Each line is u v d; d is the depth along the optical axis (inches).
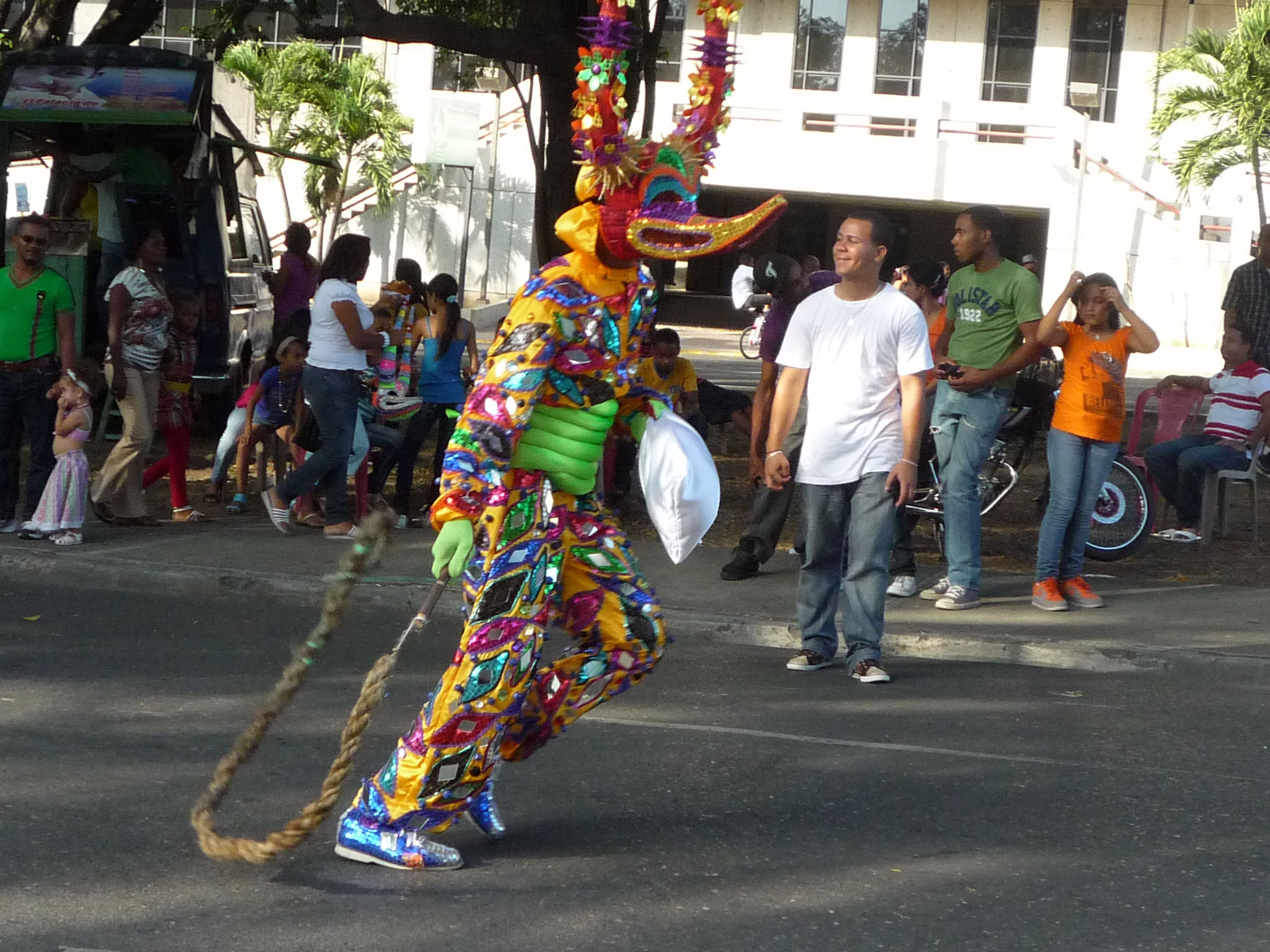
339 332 360.8
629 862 179.2
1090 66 1239.5
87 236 540.7
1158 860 186.1
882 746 233.1
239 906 161.5
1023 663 295.7
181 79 535.5
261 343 633.0
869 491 266.8
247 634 294.7
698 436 180.7
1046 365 406.9
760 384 341.1
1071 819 201.0
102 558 341.1
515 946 153.5
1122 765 227.0
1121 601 337.7
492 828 183.3
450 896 166.1
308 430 376.2
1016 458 420.2
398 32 466.6
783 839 189.2
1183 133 1218.0
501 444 159.8
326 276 361.7
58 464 354.6
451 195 1238.3
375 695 164.9
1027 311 313.4
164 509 424.5
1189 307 1192.8
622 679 175.6
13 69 536.7
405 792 169.5
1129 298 1197.7
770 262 335.0
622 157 163.2
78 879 167.5
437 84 1266.0
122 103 528.4
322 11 590.6
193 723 231.9
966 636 301.7
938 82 1253.7
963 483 323.0
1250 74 1048.8
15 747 216.2
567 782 210.1
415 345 435.8
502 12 576.7
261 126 1207.6
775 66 1264.8
